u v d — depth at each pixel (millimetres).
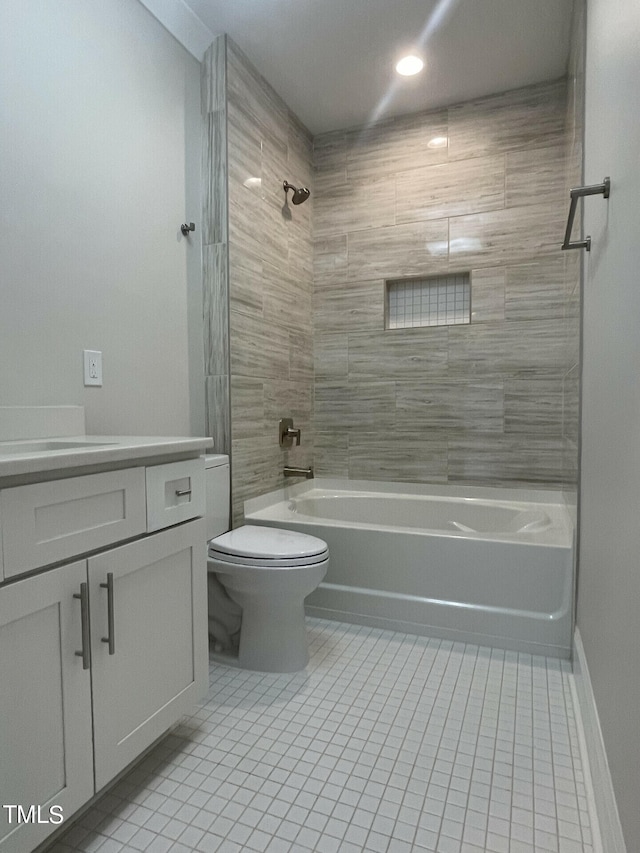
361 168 2904
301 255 2873
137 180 1877
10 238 1410
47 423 1482
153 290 1960
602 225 1300
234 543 1829
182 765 1318
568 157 2342
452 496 2758
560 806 1182
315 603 2248
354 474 2963
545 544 1901
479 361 2688
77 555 1009
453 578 2025
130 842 1085
